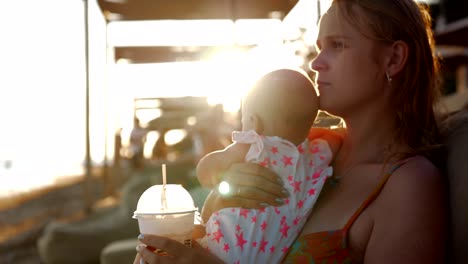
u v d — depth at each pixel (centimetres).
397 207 157
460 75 1076
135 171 1013
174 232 151
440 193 159
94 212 692
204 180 177
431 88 174
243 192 166
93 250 480
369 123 174
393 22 168
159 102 1069
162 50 934
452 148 171
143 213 148
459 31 678
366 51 169
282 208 165
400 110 172
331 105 173
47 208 827
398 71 169
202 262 152
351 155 179
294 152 170
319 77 175
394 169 162
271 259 163
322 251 164
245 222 163
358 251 164
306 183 170
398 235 155
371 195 162
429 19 184
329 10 175
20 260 575
